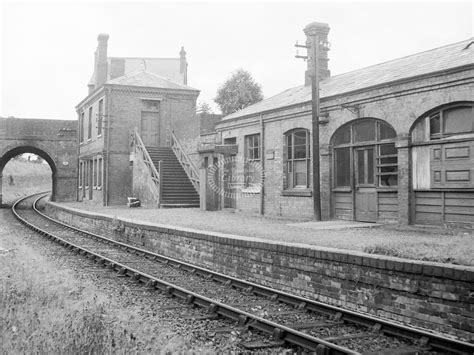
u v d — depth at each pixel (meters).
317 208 16.97
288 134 19.58
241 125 22.23
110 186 31.52
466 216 12.77
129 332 6.60
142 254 15.27
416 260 7.87
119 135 31.89
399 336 6.86
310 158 18.36
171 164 29.62
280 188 19.67
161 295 9.60
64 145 40.25
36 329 6.37
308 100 18.12
